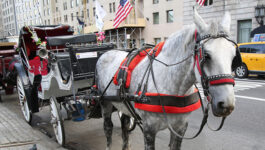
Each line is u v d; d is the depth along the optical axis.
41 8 55.59
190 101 2.85
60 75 4.74
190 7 25.11
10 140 5.00
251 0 19.94
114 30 34.53
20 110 7.72
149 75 3.00
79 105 4.99
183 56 2.63
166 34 30.17
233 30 21.47
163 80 2.83
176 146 3.05
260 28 17.73
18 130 5.68
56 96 5.55
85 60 4.59
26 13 40.41
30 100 5.79
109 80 3.90
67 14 48.69
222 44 2.18
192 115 6.52
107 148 4.40
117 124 6.16
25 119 6.55
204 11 23.12
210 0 22.47
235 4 20.94
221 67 2.12
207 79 2.20
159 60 2.92
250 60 13.34
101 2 39.53
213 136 5.07
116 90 3.66
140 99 2.95
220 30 2.22
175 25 28.86
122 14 9.77
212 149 4.49
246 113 6.54
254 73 13.25
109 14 38.22
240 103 7.60
